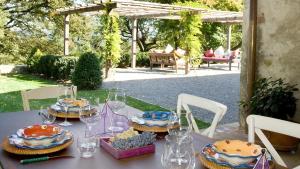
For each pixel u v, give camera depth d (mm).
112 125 2062
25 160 1450
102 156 1556
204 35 17734
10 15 14961
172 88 8828
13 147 1574
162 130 1957
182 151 1389
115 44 10008
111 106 2229
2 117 2252
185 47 12141
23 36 16203
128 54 14883
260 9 4641
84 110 2250
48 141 1614
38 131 1740
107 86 8992
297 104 4273
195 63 12758
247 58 4855
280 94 3961
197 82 10203
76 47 16719
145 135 1632
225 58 14625
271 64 4559
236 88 9125
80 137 1809
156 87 8953
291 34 4309
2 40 14797
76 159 1508
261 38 4664
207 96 7793
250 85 4676
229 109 6348
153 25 19031
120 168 1422
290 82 4363
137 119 2092
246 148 1602
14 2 15820
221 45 18234
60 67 10219
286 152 3842
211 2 16641
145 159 1529
